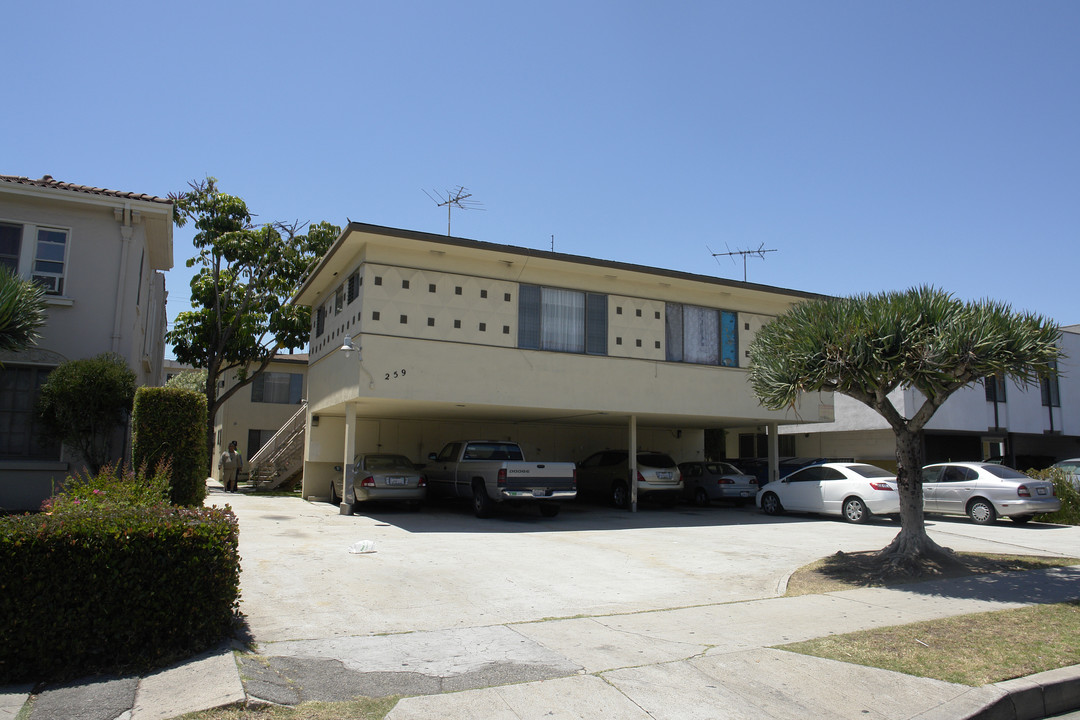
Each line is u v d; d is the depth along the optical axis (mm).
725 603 8320
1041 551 12570
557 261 16531
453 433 22453
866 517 16812
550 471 16188
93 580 5371
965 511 17297
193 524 5883
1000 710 5379
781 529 15531
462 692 5246
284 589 8336
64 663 5281
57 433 12477
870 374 9664
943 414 25688
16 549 5199
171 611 5617
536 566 10320
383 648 6227
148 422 11609
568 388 16922
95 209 14305
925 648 6500
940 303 9773
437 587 8750
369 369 14961
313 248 27000
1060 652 6445
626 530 14875
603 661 5980
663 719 4945
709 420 21234
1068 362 29797
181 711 4660
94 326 13961
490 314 16281
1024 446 30562
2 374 13281
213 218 25469
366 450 21234
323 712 4836
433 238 15297
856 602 8391
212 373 24906
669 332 18516
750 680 5645
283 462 24797
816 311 10609
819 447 29875
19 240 13758
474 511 17297
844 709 5207
